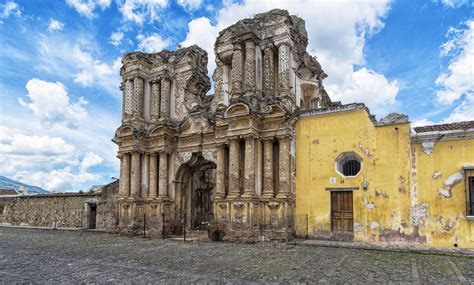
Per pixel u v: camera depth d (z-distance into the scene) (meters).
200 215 27.89
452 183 17.02
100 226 29.73
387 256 14.81
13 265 13.15
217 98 25.19
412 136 18.08
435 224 17.12
